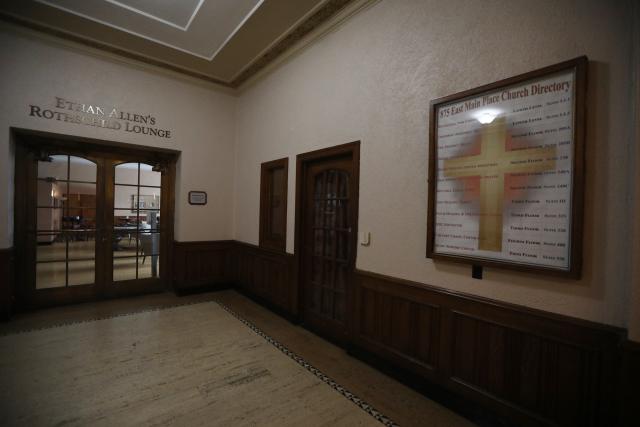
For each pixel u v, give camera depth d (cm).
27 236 377
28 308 379
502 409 185
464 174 204
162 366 254
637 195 134
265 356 278
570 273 157
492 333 190
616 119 148
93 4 302
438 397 216
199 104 471
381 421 195
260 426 187
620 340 143
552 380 167
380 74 264
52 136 377
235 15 313
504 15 187
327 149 316
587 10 157
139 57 402
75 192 411
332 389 229
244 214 475
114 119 402
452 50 214
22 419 186
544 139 169
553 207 166
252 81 451
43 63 355
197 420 191
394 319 248
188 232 465
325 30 318
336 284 315
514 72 182
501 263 184
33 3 299
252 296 446
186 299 443
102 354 271
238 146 499
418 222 234
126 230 448
